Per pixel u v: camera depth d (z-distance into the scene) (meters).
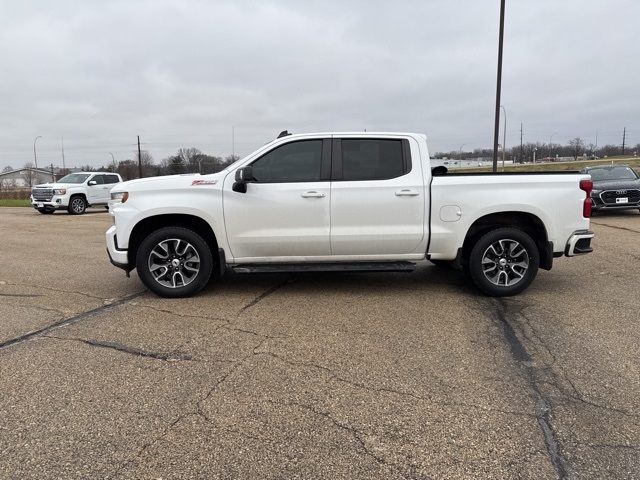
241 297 5.46
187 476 2.34
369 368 3.54
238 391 3.19
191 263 5.43
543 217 5.32
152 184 5.31
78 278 6.56
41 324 4.54
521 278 5.37
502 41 14.78
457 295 5.52
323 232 5.27
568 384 3.27
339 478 2.32
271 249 5.34
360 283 6.11
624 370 3.48
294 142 5.35
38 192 19.75
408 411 2.93
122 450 2.55
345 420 2.83
